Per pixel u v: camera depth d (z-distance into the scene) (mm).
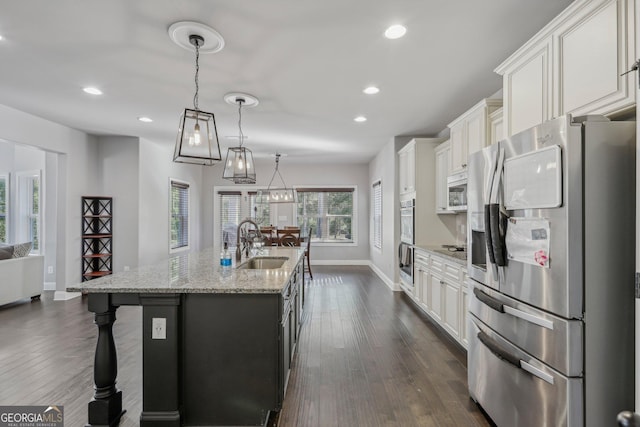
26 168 5715
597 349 1351
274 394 1906
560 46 1713
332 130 4766
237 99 3418
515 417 1658
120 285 1929
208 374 1910
